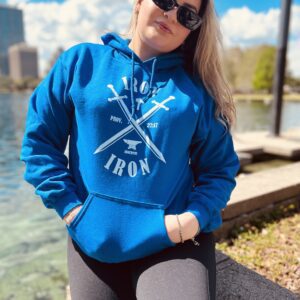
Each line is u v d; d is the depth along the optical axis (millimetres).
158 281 1373
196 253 1462
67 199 1439
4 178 7688
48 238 4574
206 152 1623
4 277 3617
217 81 1628
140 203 1419
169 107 1471
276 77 8086
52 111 1523
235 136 8133
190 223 1424
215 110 1606
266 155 7293
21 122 20328
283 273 2561
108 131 1442
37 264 3893
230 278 2248
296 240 3059
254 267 2627
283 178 4117
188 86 1550
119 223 1401
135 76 1520
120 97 1466
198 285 1340
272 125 8234
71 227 1435
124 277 1530
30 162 1478
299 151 7055
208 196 1529
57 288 3443
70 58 1559
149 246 1409
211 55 1602
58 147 1589
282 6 7762
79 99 1471
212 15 1578
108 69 1518
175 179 1498
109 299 1511
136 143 1440
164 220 1419
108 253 1408
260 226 3346
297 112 29109
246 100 53469
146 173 1430
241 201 3301
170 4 1467
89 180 1447
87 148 1457
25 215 5379
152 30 1517
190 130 1494
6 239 4527
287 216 3605
